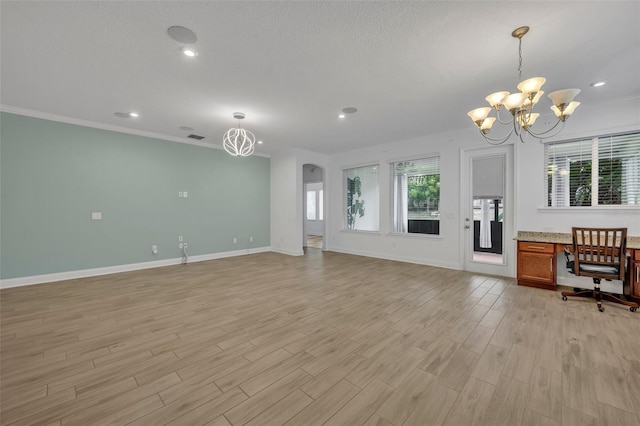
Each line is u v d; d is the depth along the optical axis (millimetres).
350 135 5270
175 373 1925
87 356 2137
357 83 3039
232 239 6492
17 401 1636
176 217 5578
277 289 3859
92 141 4578
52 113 4098
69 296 3557
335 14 1943
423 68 2713
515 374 1891
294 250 6633
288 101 3551
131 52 2434
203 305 3240
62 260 4332
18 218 3975
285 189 6844
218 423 1477
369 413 1549
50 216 4223
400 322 2756
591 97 3424
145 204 5168
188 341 2381
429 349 2234
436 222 5406
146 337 2449
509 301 3336
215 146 6156
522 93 2178
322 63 2617
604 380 1812
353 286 3996
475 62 2600
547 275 3752
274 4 1841
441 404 1612
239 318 2865
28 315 2930
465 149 4840
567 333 2486
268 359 2100
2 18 1968
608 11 1885
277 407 1596
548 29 2096
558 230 3936
